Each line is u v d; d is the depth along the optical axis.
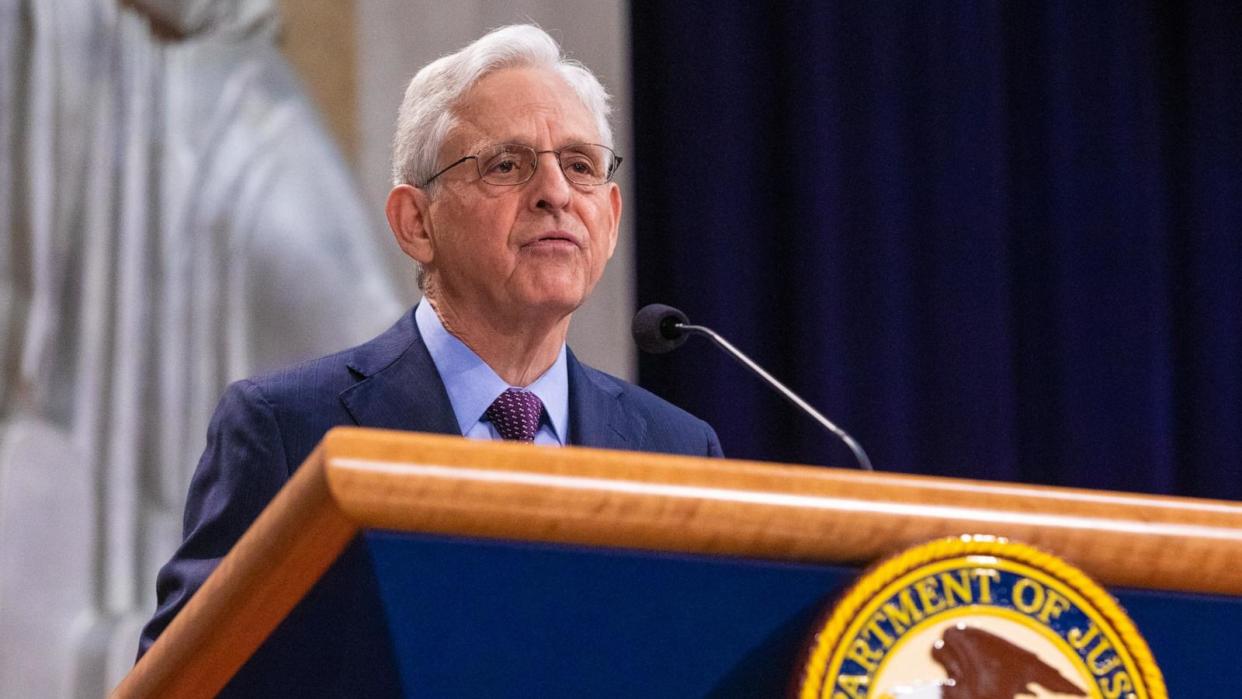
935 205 13.01
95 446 9.84
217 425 5.66
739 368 12.23
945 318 12.91
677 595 2.58
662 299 12.32
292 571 2.52
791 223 12.54
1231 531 2.80
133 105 10.31
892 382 12.57
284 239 10.45
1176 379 13.84
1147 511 2.79
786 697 2.60
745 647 2.61
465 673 2.49
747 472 2.61
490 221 5.81
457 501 2.44
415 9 11.70
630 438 6.11
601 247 5.99
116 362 9.98
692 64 12.47
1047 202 13.55
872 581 2.59
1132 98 13.77
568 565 2.54
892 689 2.57
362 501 2.40
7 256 9.75
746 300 12.35
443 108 5.98
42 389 9.72
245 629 2.68
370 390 5.73
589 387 6.16
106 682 9.46
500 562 2.50
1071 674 2.62
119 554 9.81
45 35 10.03
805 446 12.29
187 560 5.39
